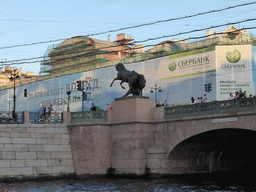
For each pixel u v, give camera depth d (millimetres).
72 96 74125
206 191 27547
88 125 33156
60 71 78812
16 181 30000
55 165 32281
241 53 59156
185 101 61500
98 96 70438
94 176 32688
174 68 62844
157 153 31906
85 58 75688
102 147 33094
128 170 32156
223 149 36375
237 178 33438
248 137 32500
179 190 27719
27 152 31109
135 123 32062
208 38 61281
